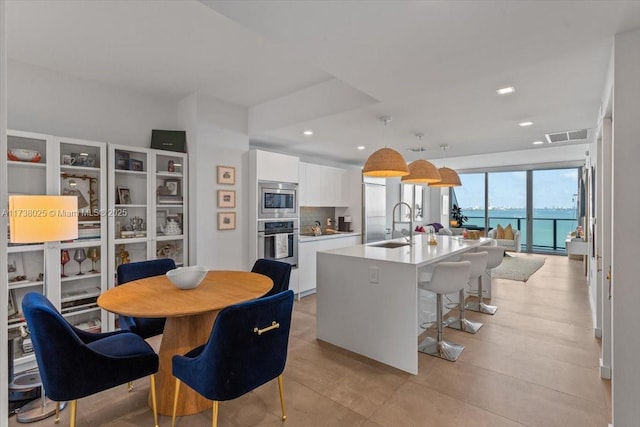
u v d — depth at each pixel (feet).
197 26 7.66
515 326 11.66
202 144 12.25
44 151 9.30
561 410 6.86
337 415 6.77
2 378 2.90
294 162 15.74
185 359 5.80
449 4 5.16
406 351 8.57
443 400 7.26
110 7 6.91
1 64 2.94
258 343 5.65
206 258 12.39
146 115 12.07
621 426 6.01
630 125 5.90
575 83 8.75
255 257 13.82
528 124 13.03
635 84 5.88
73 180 9.98
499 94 9.61
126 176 11.27
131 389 7.76
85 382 5.46
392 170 10.91
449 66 7.41
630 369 5.95
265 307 5.60
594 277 12.12
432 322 11.80
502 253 13.26
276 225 14.78
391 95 9.23
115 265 10.82
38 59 9.29
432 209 35.65
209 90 11.83
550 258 26.68
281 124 12.70
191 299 6.68
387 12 5.36
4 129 2.95
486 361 9.06
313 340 10.65
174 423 6.30
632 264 5.90
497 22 5.65
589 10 5.27
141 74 10.35
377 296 9.20
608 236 8.29
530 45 6.48
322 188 18.79
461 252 11.67
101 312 10.37
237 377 5.41
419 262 8.70
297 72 10.30
